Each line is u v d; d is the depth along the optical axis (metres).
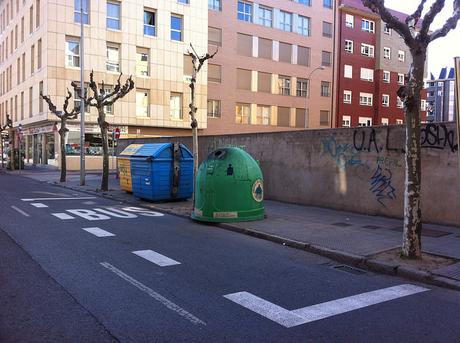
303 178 13.28
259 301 5.20
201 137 17.94
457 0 6.90
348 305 5.16
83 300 5.06
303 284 5.96
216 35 42.66
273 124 47.09
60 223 10.30
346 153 11.95
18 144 33.94
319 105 50.97
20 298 5.09
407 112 7.00
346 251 7.55
